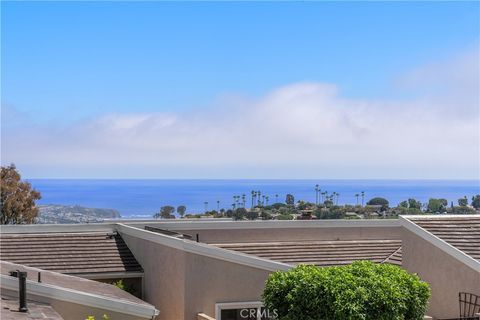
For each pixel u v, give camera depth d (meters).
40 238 26.47
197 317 21.48
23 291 14.83
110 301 16.81
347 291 16.25
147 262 24.73
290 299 16.73
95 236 27.14
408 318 16.94
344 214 107.62
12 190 60.97
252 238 29.48
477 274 20.19
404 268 23.27
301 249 28.27
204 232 29.02
